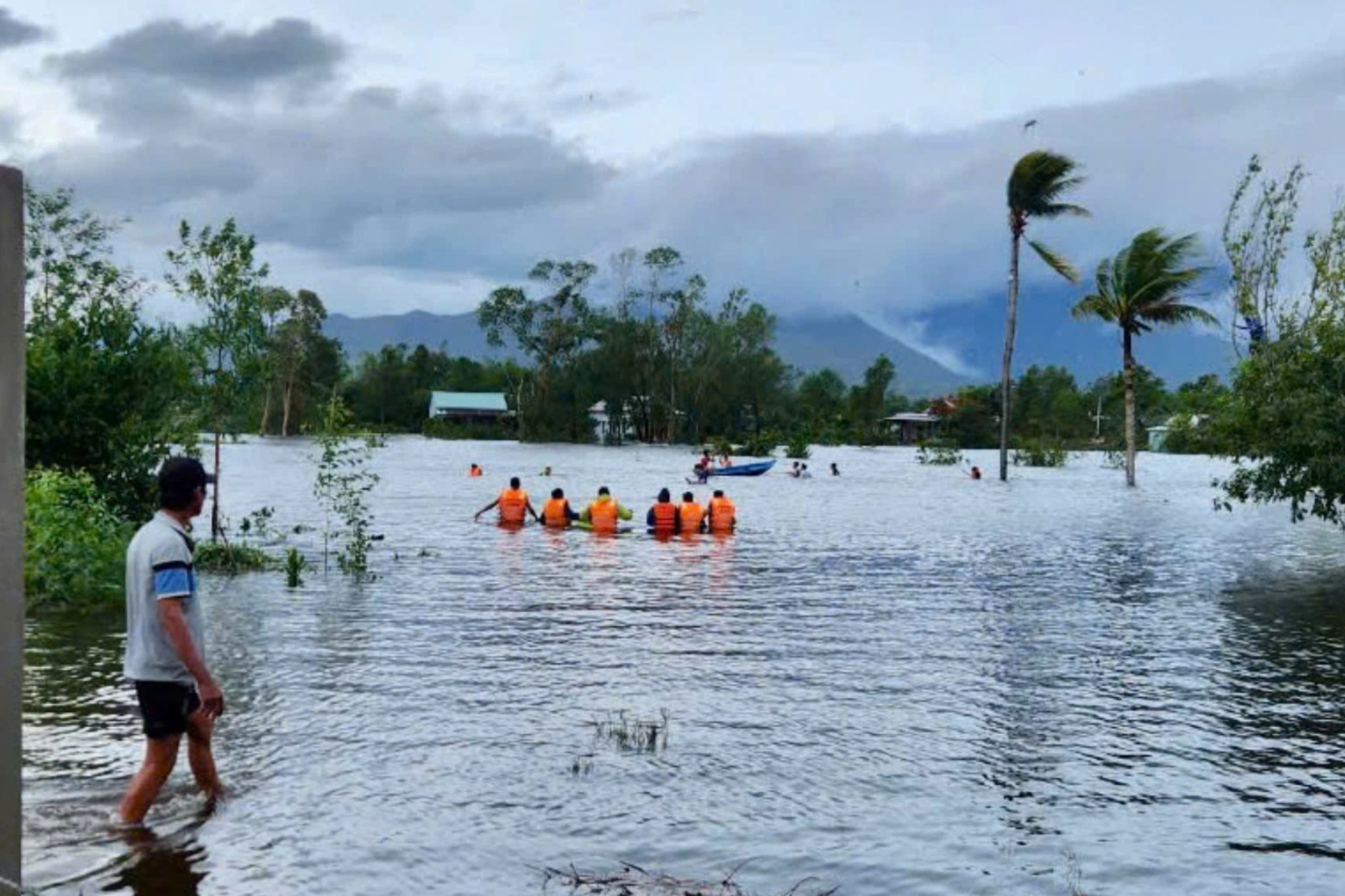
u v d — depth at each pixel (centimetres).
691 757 721
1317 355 1798
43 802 614
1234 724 823
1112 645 1132
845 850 564
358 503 1769
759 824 601
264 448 7888
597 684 927
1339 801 651
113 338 1756
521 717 813
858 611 1339
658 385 11831
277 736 755
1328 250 1852
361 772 678
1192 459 9844
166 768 592
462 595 1423
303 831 577
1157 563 1920
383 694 881
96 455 1711
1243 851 571
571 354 12006
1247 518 2992
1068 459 8781
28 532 1253
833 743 760
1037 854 564
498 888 509
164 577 580
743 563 1834
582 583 1562
